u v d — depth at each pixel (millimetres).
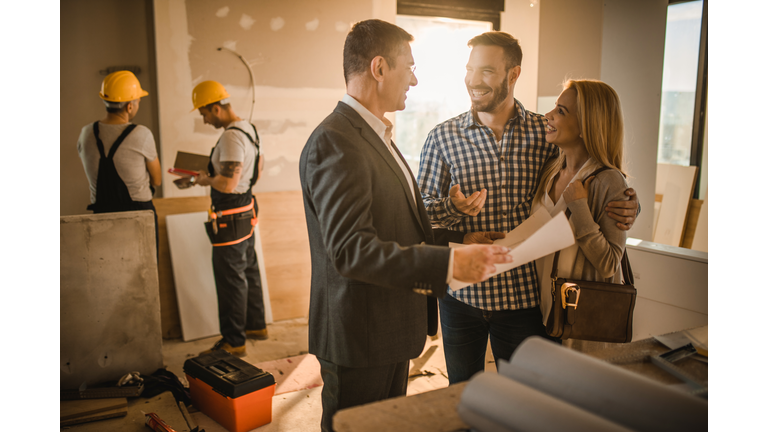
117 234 2328
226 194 3119
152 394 2279
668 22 4656
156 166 3246
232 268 3131
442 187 1837
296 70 3742
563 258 1560
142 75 3416
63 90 3266
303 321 3785
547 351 841
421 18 4043
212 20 3459
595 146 1521
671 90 4723
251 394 2234
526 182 1727
